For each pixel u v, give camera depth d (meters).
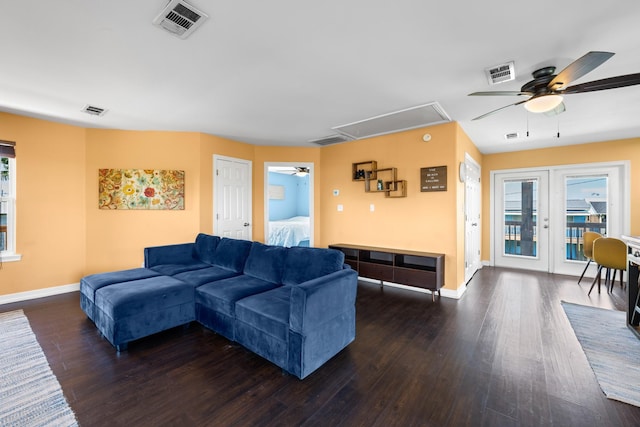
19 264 3.60
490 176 5.77
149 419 1.61
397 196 4.20
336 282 2.24
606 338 2.58
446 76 2.55
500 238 5.71
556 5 1.66
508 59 2.27
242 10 1.72
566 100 3.02
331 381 1.97
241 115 3.60
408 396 1.81
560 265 5.16
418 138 4.08
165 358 2.26
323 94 2.95
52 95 2.96
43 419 1.60
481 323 2.93
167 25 1.86
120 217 4.18
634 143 4.54
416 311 3.28
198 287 2.80
